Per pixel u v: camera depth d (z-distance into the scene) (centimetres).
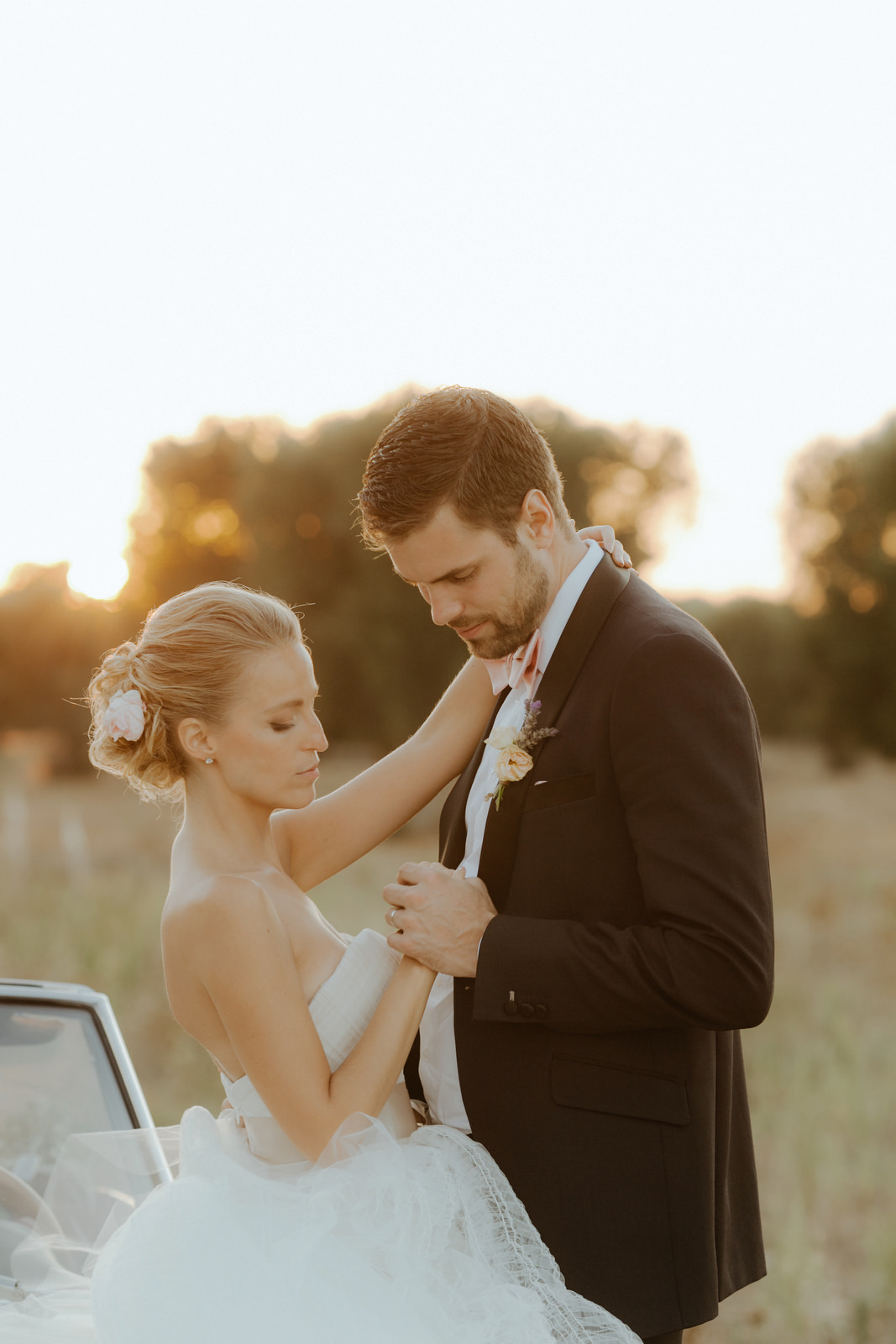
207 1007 192
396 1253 178
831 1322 423
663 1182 189
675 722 184
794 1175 533
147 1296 176
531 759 199
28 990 268
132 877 1233
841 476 2417
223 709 199
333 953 204
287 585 2231
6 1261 225
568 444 2319
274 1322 172
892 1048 680
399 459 196
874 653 2362
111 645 2916
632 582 208
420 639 2177
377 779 233
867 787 2223
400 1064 193
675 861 180
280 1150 195
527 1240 185
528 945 188
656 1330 184
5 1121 254
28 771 2841
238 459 2547
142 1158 232
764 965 179
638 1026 185
